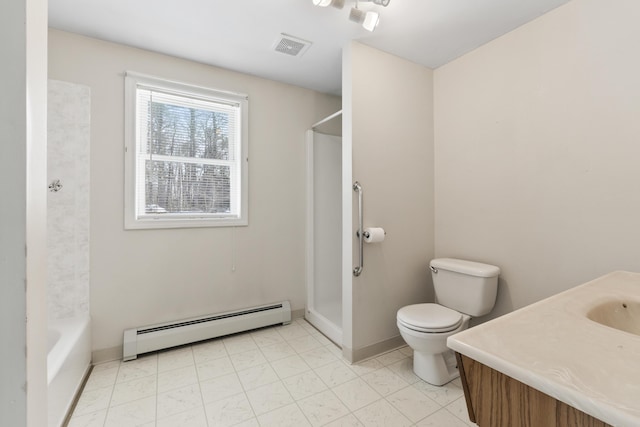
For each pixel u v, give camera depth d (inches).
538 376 18.8
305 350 83.1
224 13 66.6
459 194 85.4
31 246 22.3
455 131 86.4
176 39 76.9
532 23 68.2
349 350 76.9
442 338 63.8
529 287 68.8
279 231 103.6
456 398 61.9
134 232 80.5
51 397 48.9
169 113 86.8
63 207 72.1
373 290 80.3
